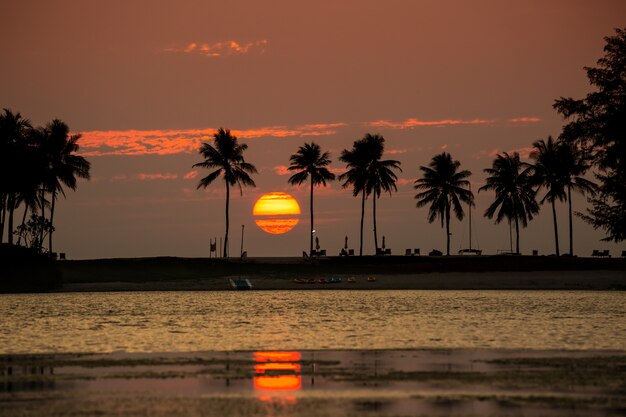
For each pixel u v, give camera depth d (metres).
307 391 52.88
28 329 98.25
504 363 64.19
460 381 56.09
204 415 46.25
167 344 80.50
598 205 182.62
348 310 129.50
